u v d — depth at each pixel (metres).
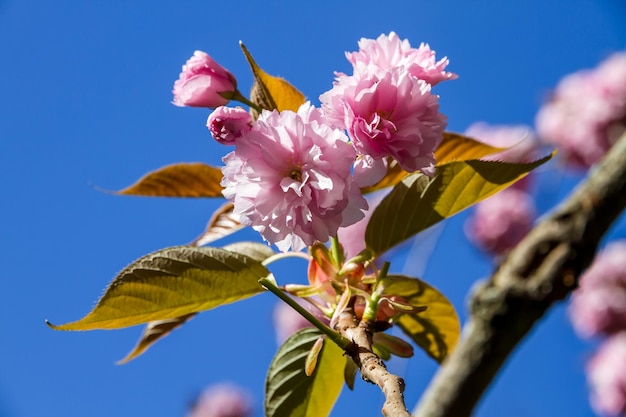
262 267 0.62
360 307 0.59
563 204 0.66
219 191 0.69
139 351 0.67
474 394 0.65
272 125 0.57
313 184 0.56
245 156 0.57
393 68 0.58
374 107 0.58
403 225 0.63
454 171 0.62
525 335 0.65
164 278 0.61
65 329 0.60
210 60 0.62
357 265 0.61
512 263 0.65
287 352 0.64
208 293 0.62
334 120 0.58
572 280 0.64
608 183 0.65
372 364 0.55
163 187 0.69
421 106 0.58
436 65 0.60
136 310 0.61
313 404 0.64
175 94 0.63
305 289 0.61
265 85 0.63
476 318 0.65
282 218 0.57
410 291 0.66
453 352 0.66
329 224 0.57
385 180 0.66
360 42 0.60
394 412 0.51
